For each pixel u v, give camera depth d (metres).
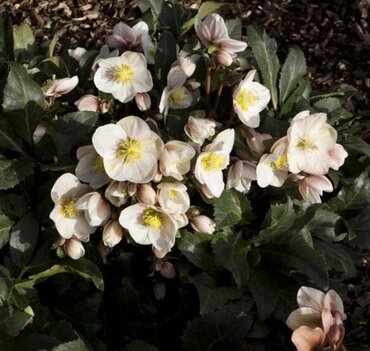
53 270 0.84
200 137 0.84
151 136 0.80
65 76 1.02
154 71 1.00
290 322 0.79
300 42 1.54
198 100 0.96
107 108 0.93
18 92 0.89
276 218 0.86
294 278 0.90
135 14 1.58
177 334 0.94
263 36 1.02
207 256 0.88
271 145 0.85
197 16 1.08
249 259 0.90
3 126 0.91
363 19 1.57
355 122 1.34
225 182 0.90
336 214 0.95
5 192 0.91
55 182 0.84
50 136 0.90
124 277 0.90
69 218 0.84
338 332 0.75
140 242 0.83
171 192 0.81
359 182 0.97
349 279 1.14
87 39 1.53
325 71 1.49
